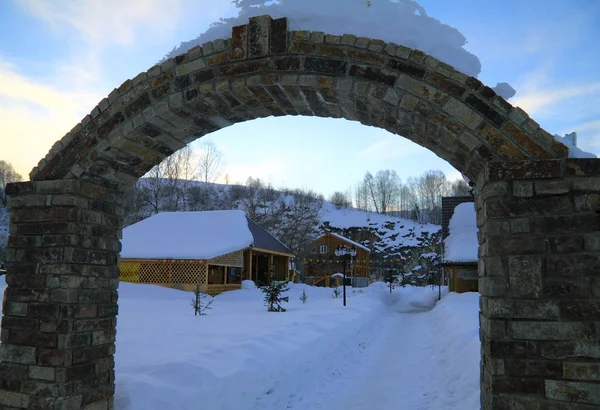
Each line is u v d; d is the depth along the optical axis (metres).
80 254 4.50
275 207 61.53
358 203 96.69
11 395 4.33
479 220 4.08
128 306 16.39
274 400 6.34
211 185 59.84
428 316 19.02
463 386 6.72
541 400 3.32
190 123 4.76
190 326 10.57
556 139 3.57
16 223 4.62
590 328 3.30
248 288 27.00
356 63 3.97
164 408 4.85
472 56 3.97
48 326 4.32
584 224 3.40
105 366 4.66
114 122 4.54
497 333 3.47
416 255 63.28
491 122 3.67
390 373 8.37
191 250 24.67
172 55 4.54
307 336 9.51
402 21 4.03
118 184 5.06
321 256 46.19
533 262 3.45
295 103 4.53
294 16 4.20
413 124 4.19
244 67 4.18
